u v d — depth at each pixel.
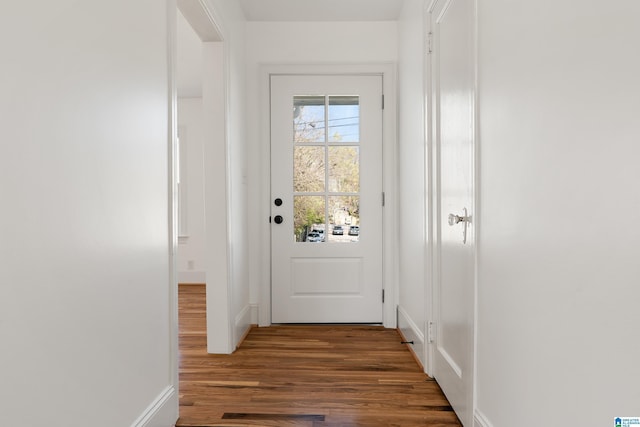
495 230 1.43
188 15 2.32
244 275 3.34
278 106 3.55
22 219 0.94
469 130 1.72
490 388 1.48
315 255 3.58
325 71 3.52
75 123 1.13
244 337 3.20
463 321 1.80
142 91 1.54
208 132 2.75
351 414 1.96
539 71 1.11
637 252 0.76
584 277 0.92
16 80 0.93
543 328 1.09
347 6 3.24
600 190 0.86
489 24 1.49
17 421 0.93
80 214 1.15
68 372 1.10
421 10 2.55
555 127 1.03
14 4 0.92
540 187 1.11
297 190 3.58
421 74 2.57
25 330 0.95
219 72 2.73
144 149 1.55
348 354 2.81
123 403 1.39
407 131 3.05
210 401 2.09
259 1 3.17
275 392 2.20
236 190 3.05
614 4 0.81
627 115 0.78
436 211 2.28
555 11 1.03
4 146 0.89
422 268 2.57
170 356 1.80
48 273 1.02
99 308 1.24
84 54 1.17
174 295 1.83
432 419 1.91
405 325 3.13
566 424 0.99
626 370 0.79
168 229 1.79
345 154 3.58
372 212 3.57
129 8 1.44
